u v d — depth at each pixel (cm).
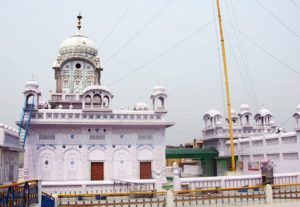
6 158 3159
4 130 2984
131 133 4522
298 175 3459
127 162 4450
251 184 3198
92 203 2447
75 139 4369
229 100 4209
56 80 5969
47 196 2128
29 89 4241
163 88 4659
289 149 4169
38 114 4288
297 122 4225
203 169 6456
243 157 5322
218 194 2723
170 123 4559
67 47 6075
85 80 5944
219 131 5731
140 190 3012
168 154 5694
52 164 4266
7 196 1398
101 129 4450
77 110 4384
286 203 2411
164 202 2341
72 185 3119
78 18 6531
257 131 5844
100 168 4384
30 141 4244
